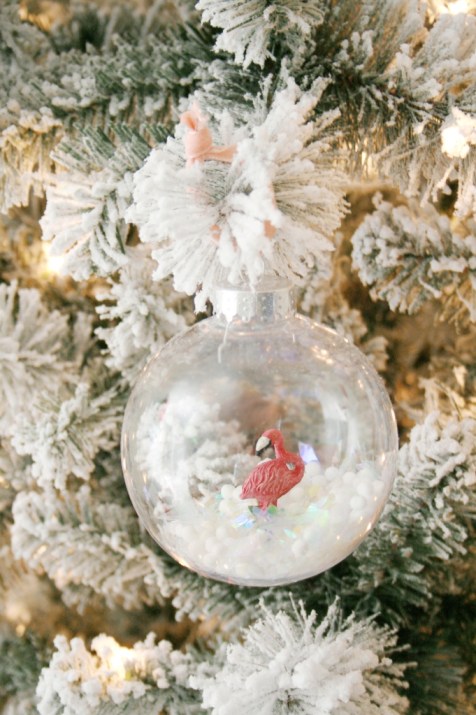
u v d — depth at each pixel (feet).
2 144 1.13
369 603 1.23
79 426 1.24
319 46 1.04
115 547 1.29
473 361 1.33
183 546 0.94
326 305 1.30
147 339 1.19
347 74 1.04
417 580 1.15
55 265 1.36
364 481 0.92
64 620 1.52
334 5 1.05
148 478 0.95
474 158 0.99
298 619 1.13
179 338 0.95
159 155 0.86
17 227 1.37
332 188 0.93
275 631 1.11
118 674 1.20
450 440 1.09
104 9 1.32
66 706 1.15
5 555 1.47
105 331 1.22
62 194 1.05
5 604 1.49
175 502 0.93
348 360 0.93
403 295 1.18
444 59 0.99
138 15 1.31
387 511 1.14
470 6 1.10
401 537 1.15
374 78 1.03
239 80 1.05
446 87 1.00
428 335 1.35
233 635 1.27
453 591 1.30
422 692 1.22
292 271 0.92
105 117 1.16
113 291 1.20
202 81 1.11
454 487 1.10
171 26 1.28
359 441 0.92
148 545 1.33
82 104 1.14
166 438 0.92
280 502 0.89
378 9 1.02
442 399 1.28
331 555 0.94
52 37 1.32
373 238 1.18
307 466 0.91
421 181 1.15
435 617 1.31
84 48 1.33
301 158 0.88
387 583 1.22
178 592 1.34
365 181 1.26
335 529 0.91
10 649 1.46
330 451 0.91
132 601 1.42
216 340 0.91
